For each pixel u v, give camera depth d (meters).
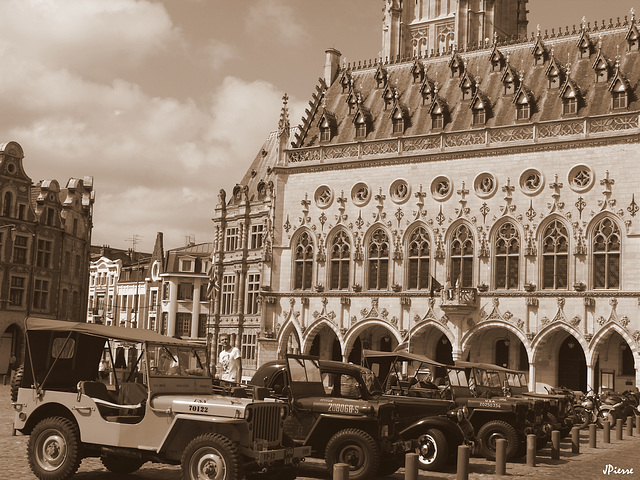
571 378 59.53
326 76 75.81
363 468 21.58
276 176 70.69
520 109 61.75
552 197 58.91
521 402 28.97
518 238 60.03
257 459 18.09
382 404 22.66
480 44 71.88
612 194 56.97
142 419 19.14
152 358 19.89
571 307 57.44
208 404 18.56
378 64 72.88
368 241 66.12
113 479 20.59
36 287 80.94
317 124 72.25
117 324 121.81
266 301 69.44
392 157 65.38
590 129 58.06
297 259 69.25
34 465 19.52
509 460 28.62
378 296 64.69
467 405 29.12
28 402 20.12
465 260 62.06
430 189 63.69
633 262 55.91
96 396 19.83
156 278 111.94
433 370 30.12
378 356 30.03
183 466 17.86
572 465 27.44
